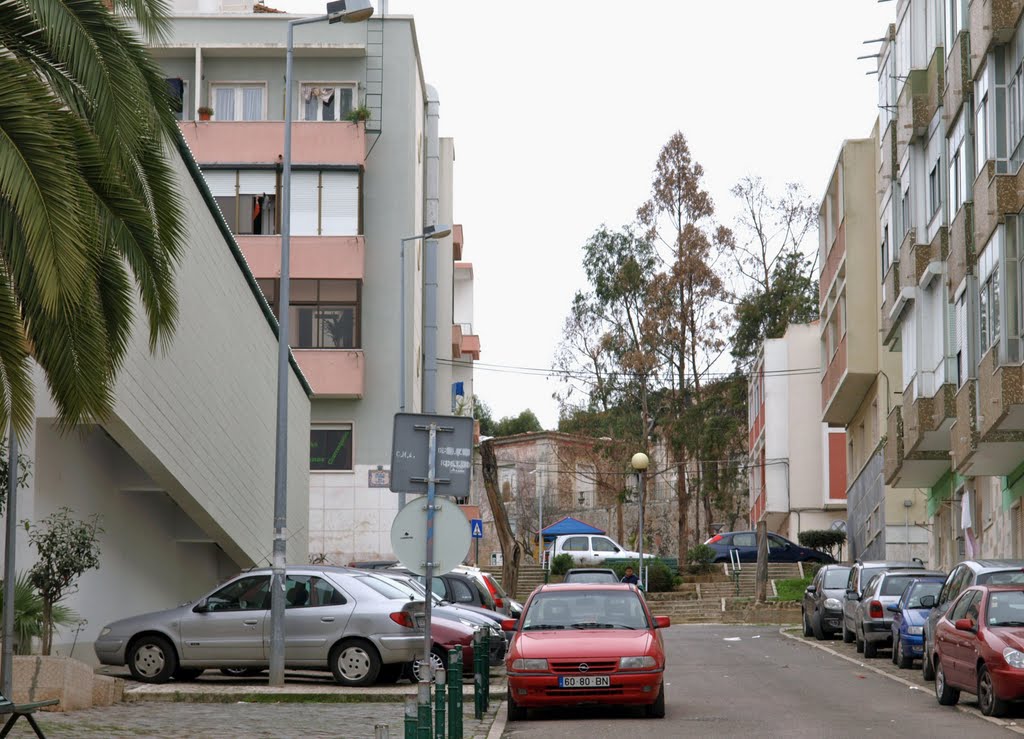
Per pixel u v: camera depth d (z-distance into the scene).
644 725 16.25
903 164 35.00
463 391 58.84
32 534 18.53
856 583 31.44
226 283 25.89
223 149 44.78
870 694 19.91
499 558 76.56
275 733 14.98
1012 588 17.58
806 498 61.38
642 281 63.88
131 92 13.06
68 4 12.90
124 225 13.54
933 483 38.53
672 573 53.41
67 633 21.38
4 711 11.77
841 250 47.09
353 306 44.66
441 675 13.30
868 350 45.41
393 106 46.28
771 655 28.77
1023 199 23.77
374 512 44.72
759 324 67.19
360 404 45.06
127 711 17.02
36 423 19.95
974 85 26.91
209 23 46.03
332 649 19.94
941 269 30.92
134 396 20.50
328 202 44.84
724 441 63.38
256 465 28.95
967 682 17.25
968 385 27.25
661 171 64.50
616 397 64.12
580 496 82.12
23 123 11.66
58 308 11.83
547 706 17.66
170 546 27.25
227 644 20.05
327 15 23.33
